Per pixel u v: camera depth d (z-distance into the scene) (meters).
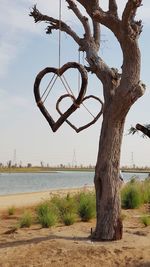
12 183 68.62
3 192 38.06
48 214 13.26
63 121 9.12
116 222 9.97
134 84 9.72
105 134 10.12
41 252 8.88
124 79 9.77
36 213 14.69
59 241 9.77
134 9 9.55
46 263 8.16
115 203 10.01
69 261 8.25
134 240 9.98
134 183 22.88
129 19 9.69
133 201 17.50
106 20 9.99
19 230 12.19
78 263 8.15
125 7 9.60
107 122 10.09
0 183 67.38
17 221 14.30
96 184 10.22
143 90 9.78
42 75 9.35
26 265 8.09
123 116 9.97
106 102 10.18
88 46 10.77
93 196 16.28
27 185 60.03
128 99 9.68
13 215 16.47
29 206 19.86
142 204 18.80
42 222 12.78
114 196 10.02
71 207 14.66
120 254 8.67
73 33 11.24
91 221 14.09
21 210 18.17
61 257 8.48
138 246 9.32
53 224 12.82
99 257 8.47
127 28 9.73
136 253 8.73
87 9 10.32
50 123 9.20
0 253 8.95
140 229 11.93
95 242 9.77
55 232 11.45
